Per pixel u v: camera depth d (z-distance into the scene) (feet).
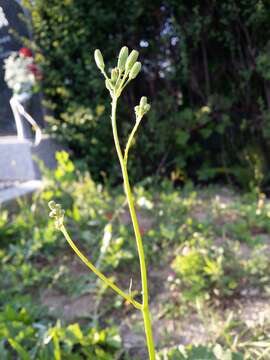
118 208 10.39
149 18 13.00
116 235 8.61
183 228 8.91
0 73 14.46
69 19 12.88
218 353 4.16
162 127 13.17
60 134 13.91
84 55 12.97
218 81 13.33
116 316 6.40
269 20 11.85
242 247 8.13
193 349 4.28
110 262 7.45
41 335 5.46
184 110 13.30
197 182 13.87
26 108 13.38
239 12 12.20
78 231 9.08
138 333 5.82
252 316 5.85
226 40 12.51
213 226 9.04
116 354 5.29
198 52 13.21
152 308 6.43
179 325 5.89
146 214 10.14
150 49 13.25
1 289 7.19
